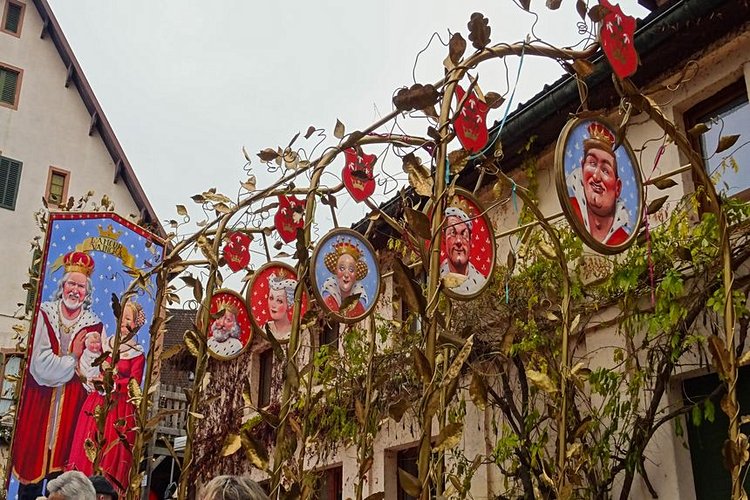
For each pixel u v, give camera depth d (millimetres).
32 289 9352
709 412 5273
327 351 8086
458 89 3852
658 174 6375
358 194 5379
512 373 7098
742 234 5258
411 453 8859
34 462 8234
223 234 6156
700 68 6270
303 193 5695
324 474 9578
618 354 6000
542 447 6090
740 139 6074
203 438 13914
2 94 19859
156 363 6871
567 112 7008
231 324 6824
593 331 6414
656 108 3678
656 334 5730
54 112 20406
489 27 3662
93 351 8695
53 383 8492
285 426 4605
